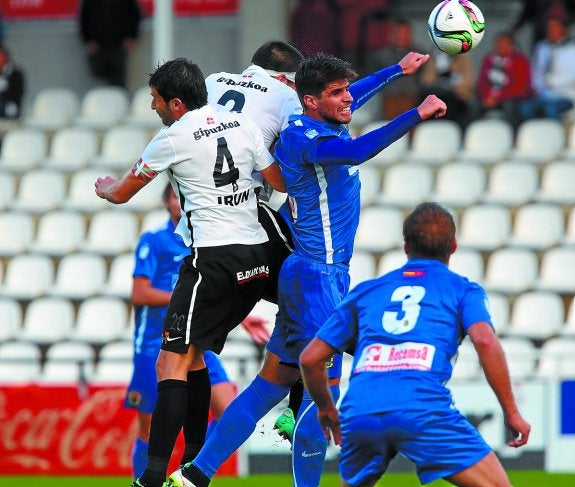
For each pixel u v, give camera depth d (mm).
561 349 40312
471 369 38656
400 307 18547
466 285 18656
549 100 49500
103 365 42188
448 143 50125
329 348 18797
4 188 52312
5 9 59438
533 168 47969
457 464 17953
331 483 34219
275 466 36594
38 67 59375
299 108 21812
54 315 45469
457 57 50094
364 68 50219
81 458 36969
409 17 54500
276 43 22547
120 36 55938
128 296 45969
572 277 43688
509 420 18047
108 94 56156
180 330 20406
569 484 33875
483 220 46156
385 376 18203
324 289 21047
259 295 21219
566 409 36625
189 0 57656
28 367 42938
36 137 54531
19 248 49031
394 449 18484
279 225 21719
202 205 20469
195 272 20453
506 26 54781
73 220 49688
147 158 20406
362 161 19750
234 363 40031
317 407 19734
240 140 20562
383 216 46656
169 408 20203
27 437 37250
